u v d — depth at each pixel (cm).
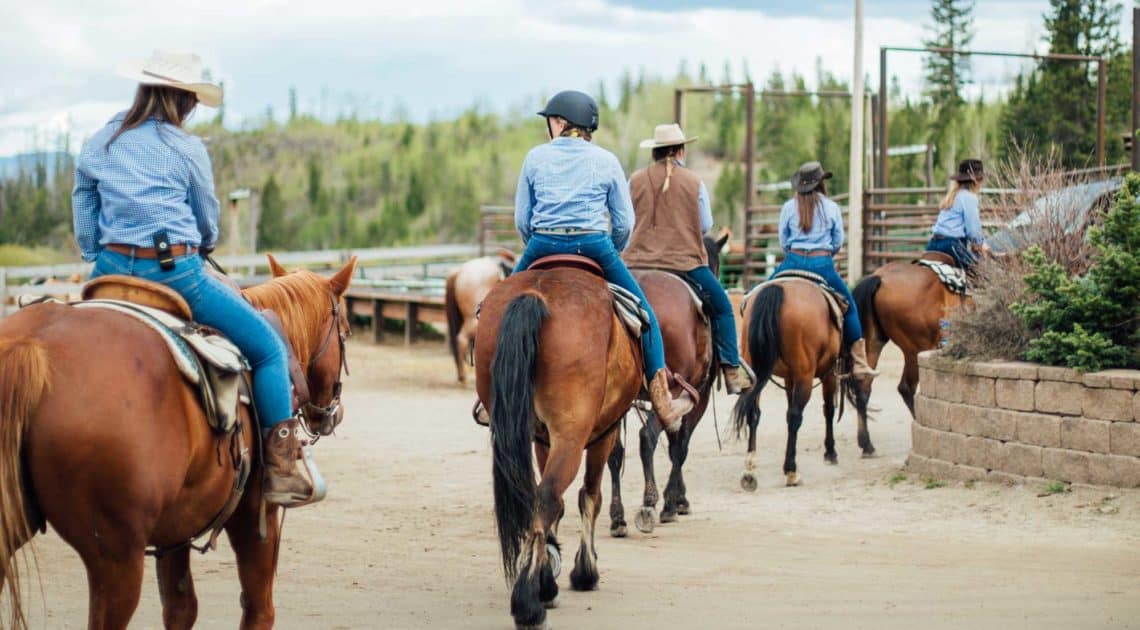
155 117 513
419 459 1412
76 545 438
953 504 1041
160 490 447
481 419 756
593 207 720
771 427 1577
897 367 2080
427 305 2820
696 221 963
